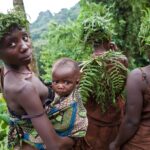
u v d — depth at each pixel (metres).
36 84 2.32
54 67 2.52
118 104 3.33
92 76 3.15
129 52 9.91
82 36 3.37
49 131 2.22
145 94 2.84
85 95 3.16
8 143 2.49
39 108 2.21
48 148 2.25
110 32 3.32
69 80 2.47
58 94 2.47
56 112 2.42
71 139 2.44
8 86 2.25
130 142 3.00
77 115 2.46
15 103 2.26
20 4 5.32
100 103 3.24
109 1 10.05
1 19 2.20
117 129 3.36
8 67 2.30
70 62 2.53
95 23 3.27
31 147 2.41
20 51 2.24
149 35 2.87
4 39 2.21
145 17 2.97
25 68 2.33
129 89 2.88
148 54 2.91
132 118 2.90
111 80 3.19
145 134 2.91
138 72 2.85
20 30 2.25
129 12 9.94
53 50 9.18
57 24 9.36
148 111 2.88
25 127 2.37
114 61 3.19
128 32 9.94
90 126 3.31
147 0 9.92
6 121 4.07
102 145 3.33
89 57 3.32
